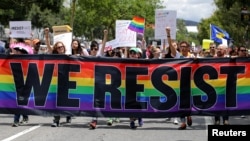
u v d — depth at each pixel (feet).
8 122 36.88
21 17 143.64
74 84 34.32
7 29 171.12
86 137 30.48
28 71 34.58
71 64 34.30
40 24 193.06
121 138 30.35
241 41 188.85
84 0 161.27
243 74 33.86
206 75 33.96
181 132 33.12
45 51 57.36
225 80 33.86
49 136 30.63
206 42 73.87
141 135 31.60
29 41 42.34
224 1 97.55
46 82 34.45
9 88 34.63
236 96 33.94
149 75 34.12
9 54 34.58
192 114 34.06
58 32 46.55
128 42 48.47
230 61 33.86
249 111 33.91
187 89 34.04
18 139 29.50
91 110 34.30
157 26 45.93
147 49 60.29
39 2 138.31
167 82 34.04
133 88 34.19
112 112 34.27
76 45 37.27
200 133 32.76
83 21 171.63
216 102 33.96
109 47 49.34
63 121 38.19
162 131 33.47
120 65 34.19
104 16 169.17
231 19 184.55
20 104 34.55
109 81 34.24
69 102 34.37
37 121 37.88
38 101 34.50
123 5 177.68
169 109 34.09
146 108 34.19
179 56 37.86
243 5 93.45
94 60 34.24
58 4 139.44
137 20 50.42
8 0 136.56
